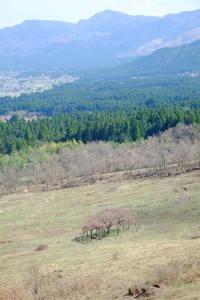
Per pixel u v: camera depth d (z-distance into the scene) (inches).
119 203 4037.9
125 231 3068.4
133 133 6939.0
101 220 3127.5
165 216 3299.7
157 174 5108.3
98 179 5438.0
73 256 2285.9
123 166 5900.6
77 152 6171.3
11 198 5054.1
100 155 6186.0
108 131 7091.5
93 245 2709.2
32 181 5856.3
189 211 3277.6
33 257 2475.4
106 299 1266.0
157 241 2410.2
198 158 5541.3
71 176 5836.6
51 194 4982.8
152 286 1253.1
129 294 1254.3
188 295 1128.2
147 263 1691.7
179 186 4293.8
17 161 6210.6
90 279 1557.6
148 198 4023.1
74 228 3474.4
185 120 6860.2
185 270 1350.9
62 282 1531.7
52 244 2962.6
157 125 6934.1
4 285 1612.9
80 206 4234.7
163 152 5821.9
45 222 3779.5
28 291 1414.9
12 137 7568.9
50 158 6250.0
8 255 2723.9
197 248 1809.8
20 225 3764.8
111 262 1894.7
